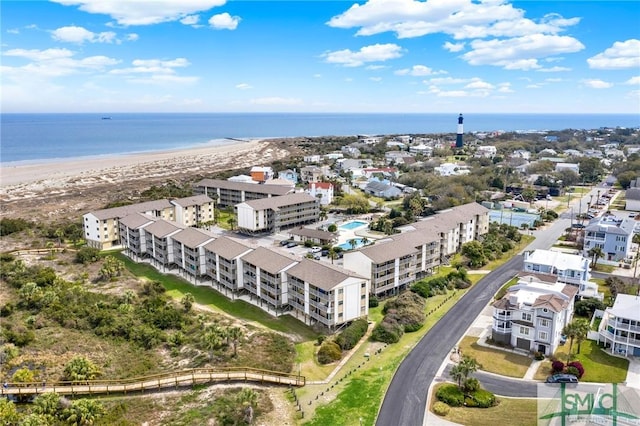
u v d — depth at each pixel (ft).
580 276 296.92
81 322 263.49
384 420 181.88
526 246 421.59
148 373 215.10
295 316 282.77
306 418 184.65
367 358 233.35
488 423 176.65
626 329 228.22
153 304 285.23
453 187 608.19
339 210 563.89
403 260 315.99
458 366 198.49
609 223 393.09
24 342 238.48
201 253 340.59
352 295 262.67
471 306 293.43
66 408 176.04
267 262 294.05
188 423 178.09
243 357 228.63
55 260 374.43
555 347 233.76
